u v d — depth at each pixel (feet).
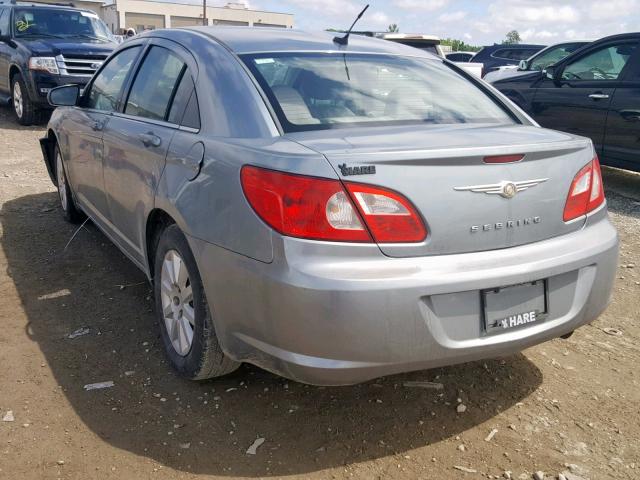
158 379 10.48
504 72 32.14
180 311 10.34
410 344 7.88
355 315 7.62
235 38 11.10
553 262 8.68
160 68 12.10
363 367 7.84
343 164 7.74
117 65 14.58
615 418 9.79
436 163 8.00
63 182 17.97
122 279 14.51
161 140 10.60
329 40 11.85
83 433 9.07
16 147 30.22
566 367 11.23
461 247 8.21
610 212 21.89
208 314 9.37
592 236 9.35
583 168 9.36
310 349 7.82
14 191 21.90
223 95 9.73
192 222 9.21
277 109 9.27
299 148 8.12
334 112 9.57
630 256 17.21
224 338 8.97
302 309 7.69
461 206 8.15
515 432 9.38
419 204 7.95
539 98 27.22
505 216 8.46
